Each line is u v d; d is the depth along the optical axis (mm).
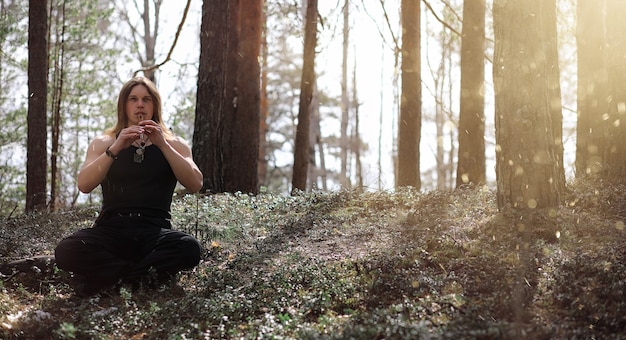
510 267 5227
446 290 5031
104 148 5746
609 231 6238
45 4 12648
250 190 12852
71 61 18984
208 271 5996
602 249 5461
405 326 3988
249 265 6273
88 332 4512
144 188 5660
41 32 12578
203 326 4645
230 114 12938
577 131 9461
